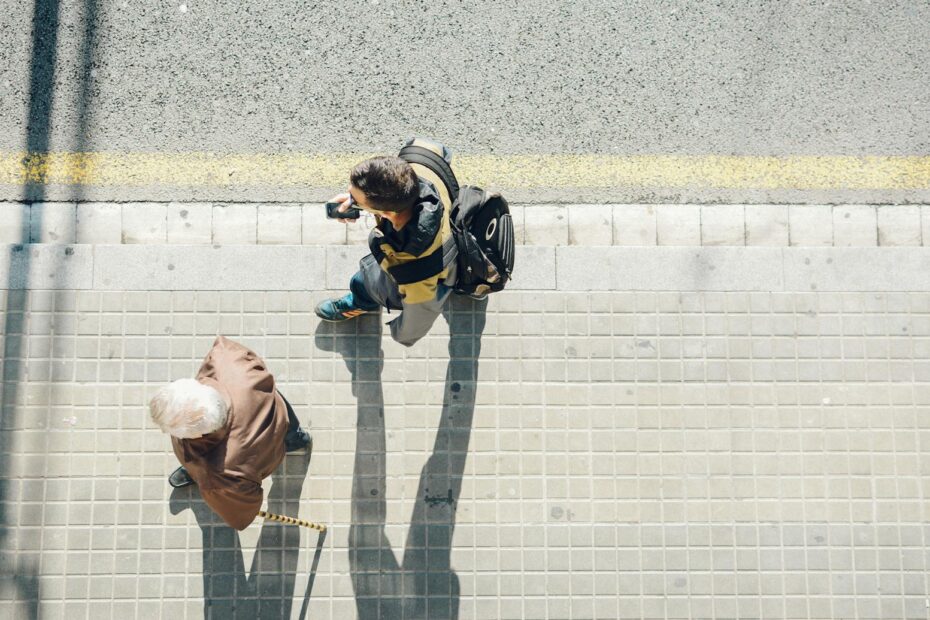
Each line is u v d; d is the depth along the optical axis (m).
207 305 4.80
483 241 3.83
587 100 5.11
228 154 5.01
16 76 5.02
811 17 5.20
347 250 4.88
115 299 4.77
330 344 4.79
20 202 4.91
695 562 4.66
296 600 4.56
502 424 4.75
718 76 5.14
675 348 4.84
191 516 4.60
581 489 4.70
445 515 4.66
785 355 4.84
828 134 5.12
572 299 4.86
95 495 4.60
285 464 4.67
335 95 5.08
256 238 4.91
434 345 4.79
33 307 4.73
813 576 4.66
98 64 5.05
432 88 5.10
